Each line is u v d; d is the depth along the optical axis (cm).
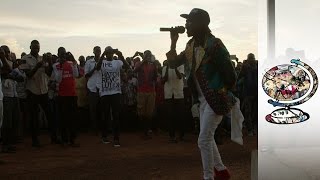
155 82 1106
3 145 882
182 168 709
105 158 804
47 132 1234
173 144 998
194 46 535
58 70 941
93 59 1100
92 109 1138
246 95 1152
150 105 1086
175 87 1024
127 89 1238
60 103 949
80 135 1170
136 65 1216
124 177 649
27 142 1027
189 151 890
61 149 920
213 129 525
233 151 885
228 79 514
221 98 515
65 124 955
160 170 695
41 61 920
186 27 536
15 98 907
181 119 1041
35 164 748
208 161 523
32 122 947
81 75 1215
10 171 690
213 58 514
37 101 941
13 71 871
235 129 573
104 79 956
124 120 1252
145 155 838
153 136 1152
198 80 524
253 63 1151
